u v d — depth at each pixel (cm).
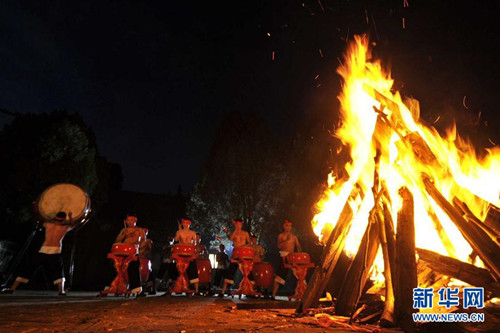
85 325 398
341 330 357
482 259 385
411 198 437
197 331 352
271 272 1130
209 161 2658
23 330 356
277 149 2573
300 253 959
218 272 1536
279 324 404
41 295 967
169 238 1277
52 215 976
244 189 2481
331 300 545
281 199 2420
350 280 456
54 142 1983
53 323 412
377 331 345
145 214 3095
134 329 368
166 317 476
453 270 393
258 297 1146
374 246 464
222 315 500
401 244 402
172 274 1177
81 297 929
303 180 2373
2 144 1969
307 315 470
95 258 2606
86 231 2544
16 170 1903
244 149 2527
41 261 971
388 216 440
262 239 2494
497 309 373
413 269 382
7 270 1457
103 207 2973
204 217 2586
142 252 1137
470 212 427
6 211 1903
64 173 1998
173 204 3244
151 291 1232
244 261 1049
